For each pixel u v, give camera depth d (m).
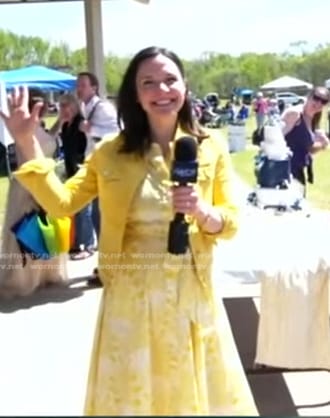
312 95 5.36
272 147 4.11
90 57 7.68
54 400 3.40
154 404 2.11
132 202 2.09
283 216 3.81
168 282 2.10
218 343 2.18
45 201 2.14
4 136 5.39
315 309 3.09
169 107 2.10
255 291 4.24
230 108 23.39
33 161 2.12
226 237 2.17
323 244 3.20
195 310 2.12
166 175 2.10
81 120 5.79
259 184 4.10
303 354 3.12
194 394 2.11
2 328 4.46
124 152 2.11
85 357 3.92
